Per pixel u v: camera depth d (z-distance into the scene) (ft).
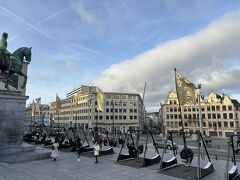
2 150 67.36
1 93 70.64
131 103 380.99
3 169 54.65
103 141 124.77
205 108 302.86
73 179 47.98
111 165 62.28
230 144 50.85
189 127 308.19
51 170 55.31
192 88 71.31
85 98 384.47
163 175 52.19
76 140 89.30
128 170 56.59
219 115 294.46
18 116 73.10
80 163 64.54
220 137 269.85
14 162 62.34
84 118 381.81
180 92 70.33
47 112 521.65
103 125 355.56
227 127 287.48
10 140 70.38
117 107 369.30
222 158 85.92
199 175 50.21
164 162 58.08
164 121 326.65
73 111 423.64
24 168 56.54
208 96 305.73
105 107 362.33
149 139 189.67
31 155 66.85
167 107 324.60
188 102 70.85
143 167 60.08
